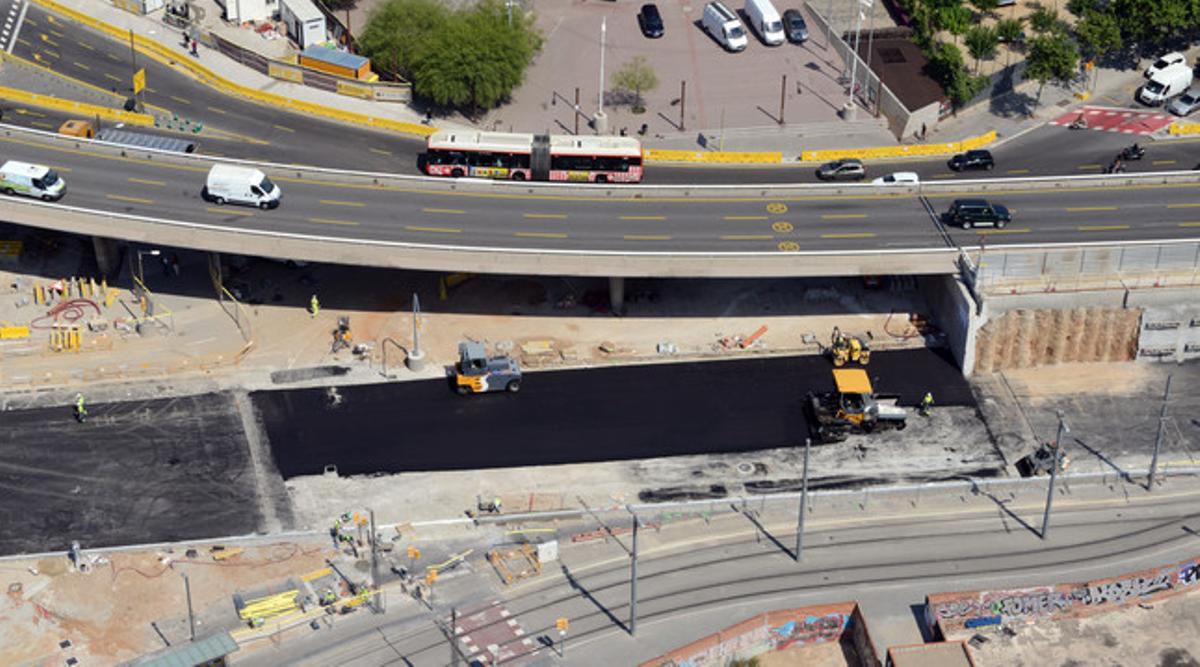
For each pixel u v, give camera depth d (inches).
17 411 6299.2
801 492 5841.5
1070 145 7834.6
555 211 6820.9
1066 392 6555.1
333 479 6063.0
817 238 6727.4
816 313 6884.8
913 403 6481.3
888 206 6953.7
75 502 5925.2
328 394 6432.1
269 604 5511.8
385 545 5777.6
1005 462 6230.3
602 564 5772.6
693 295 6953.7
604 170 7268.7
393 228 6668.3
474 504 5989.2
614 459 6195.9
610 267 6491.1
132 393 6397.6
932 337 6771.7
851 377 6323.8
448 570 5728.3
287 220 6678.2
